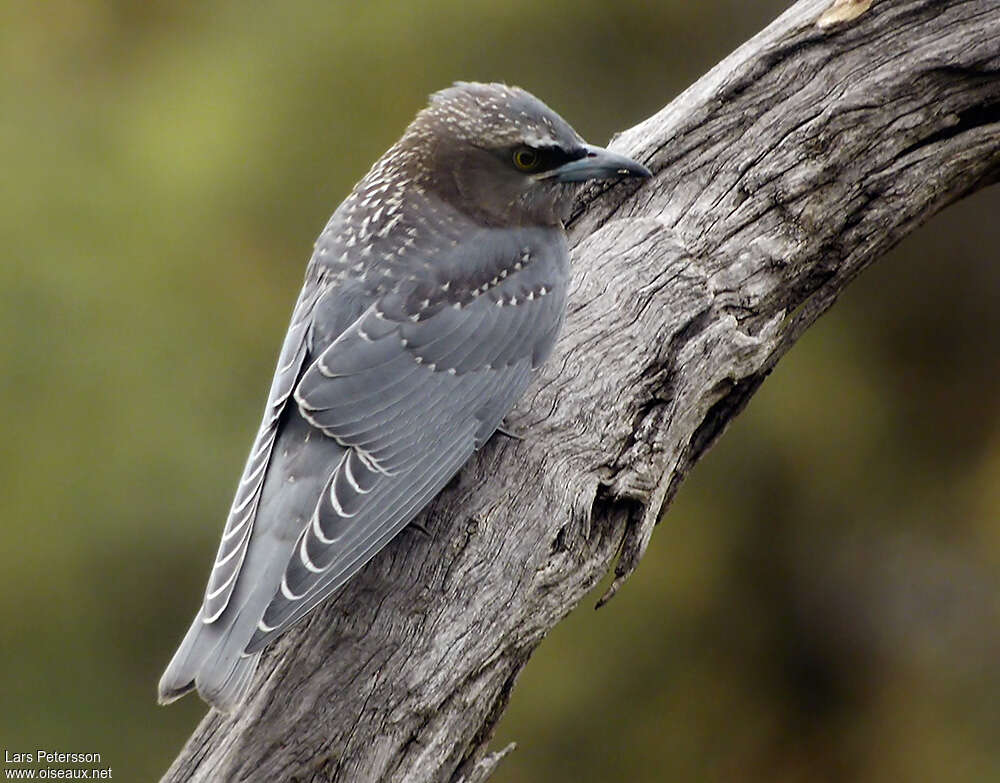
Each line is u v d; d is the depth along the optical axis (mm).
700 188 8977
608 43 15070
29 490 13680
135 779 13352
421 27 14977
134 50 16594
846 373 15594
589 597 14227
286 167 15023
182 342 14406
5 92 15891
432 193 8516
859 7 8938
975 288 15922
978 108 8977
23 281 14305
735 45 15055
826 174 8867
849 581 15398
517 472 7801
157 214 14945
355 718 7051
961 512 15828
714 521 14945
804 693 15273
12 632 13578
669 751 14547
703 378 8234
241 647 6715
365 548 7254
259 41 15625
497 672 7328
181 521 13750
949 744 15203
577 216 9188
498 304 8219
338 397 7648
